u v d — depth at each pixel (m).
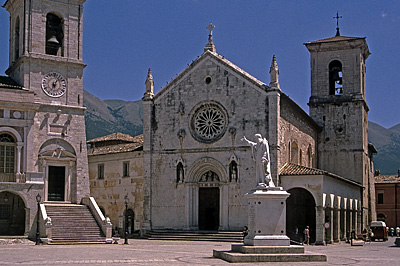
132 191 72.31
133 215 72.00
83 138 64.56
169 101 66.44
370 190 88.12
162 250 44.00
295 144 69.88
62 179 63.09
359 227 77.56
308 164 77.19
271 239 33.78
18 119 59.03
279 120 61.81
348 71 82.56
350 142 81.12
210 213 64.25
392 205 115.56
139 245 52.28
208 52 65.12
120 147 76.69
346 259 36.09
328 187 61.69
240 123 62.69
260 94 62.09
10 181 58.12
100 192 76.81
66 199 62.66
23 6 63.75
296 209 65.81
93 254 38.91
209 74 64.81
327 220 60.69
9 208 59.88
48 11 64.44
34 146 61.12
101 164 77.12
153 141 66.56
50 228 53.62
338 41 82.56
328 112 82.62
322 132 82.69
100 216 58.19
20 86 61.75
